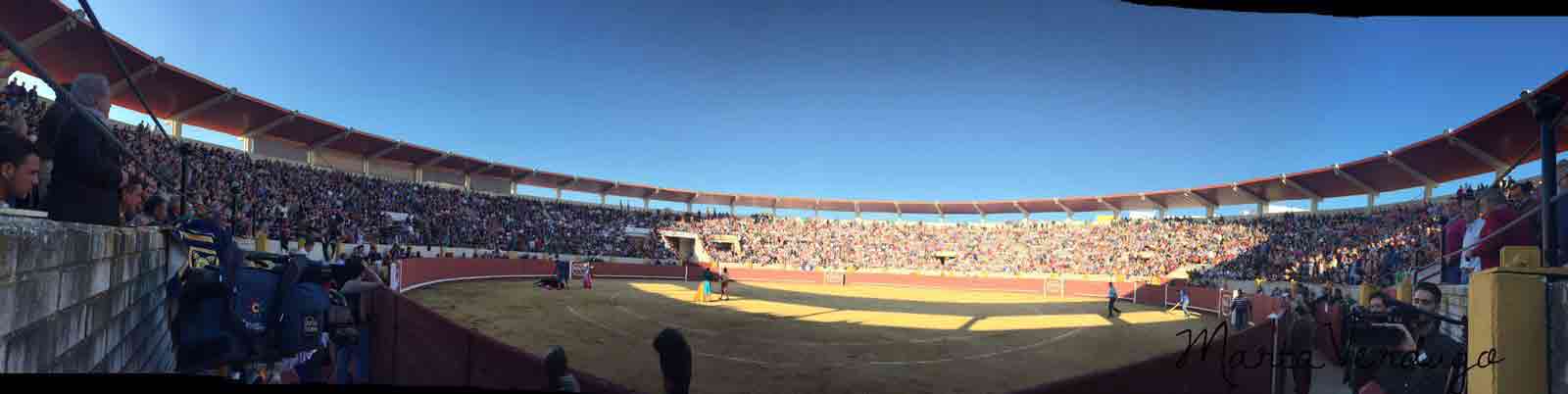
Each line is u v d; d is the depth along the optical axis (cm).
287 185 2650
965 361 1238
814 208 5844
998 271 4753
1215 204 4278
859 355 1250
